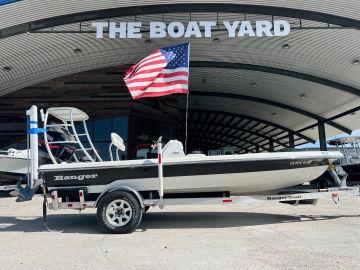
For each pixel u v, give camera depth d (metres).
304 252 4.00
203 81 18.89
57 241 4.83
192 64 16.11
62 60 15.13
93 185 5.73
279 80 17.84
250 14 12.02
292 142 26.95
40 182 6.13
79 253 4.13
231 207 8.28
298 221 6.14
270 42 13.84
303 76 16.23
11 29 11.61
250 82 18.66
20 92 16.59
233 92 20.67
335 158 5.96
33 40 13.05
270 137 31.70
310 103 19.97
